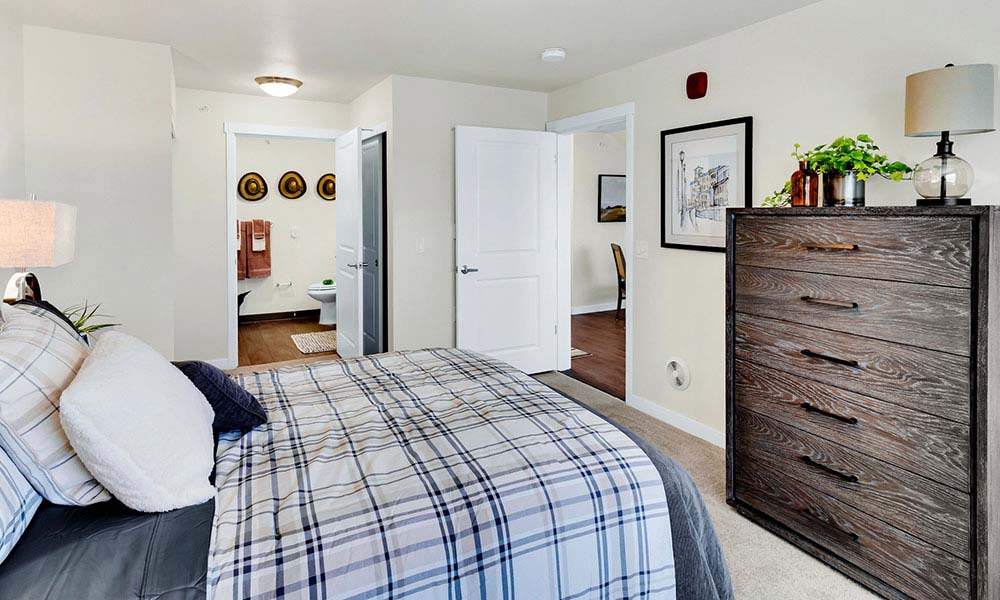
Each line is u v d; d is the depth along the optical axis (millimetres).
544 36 3377
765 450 2432
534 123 4918
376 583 1152
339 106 5316
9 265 2133
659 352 3861
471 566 1247
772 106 3029
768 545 2332
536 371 4996
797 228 2221
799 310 2234
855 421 2049
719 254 3383
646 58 3812
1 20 2924
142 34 3375
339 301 5371
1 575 1082
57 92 3320
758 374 2438
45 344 1453
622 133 8055
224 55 3795
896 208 1870
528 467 1467
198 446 1408
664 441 3488
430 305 4621
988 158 2193
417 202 4484
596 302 8141
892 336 1910
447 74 4281
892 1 2488
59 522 1250
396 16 3053
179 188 4801
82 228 3428
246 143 7414
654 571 1445
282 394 2092
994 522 1707
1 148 2881
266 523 1236
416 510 1287
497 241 4730
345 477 1430
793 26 2908
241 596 1075
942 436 1784
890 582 1968
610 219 8102
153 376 1443
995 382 1678
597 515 1402
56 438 1292
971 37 2236
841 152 2273
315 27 3250
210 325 5023
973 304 1682
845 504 2102
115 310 3541
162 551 1161
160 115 3586
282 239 7754
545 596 1313
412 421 1805
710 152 3389
